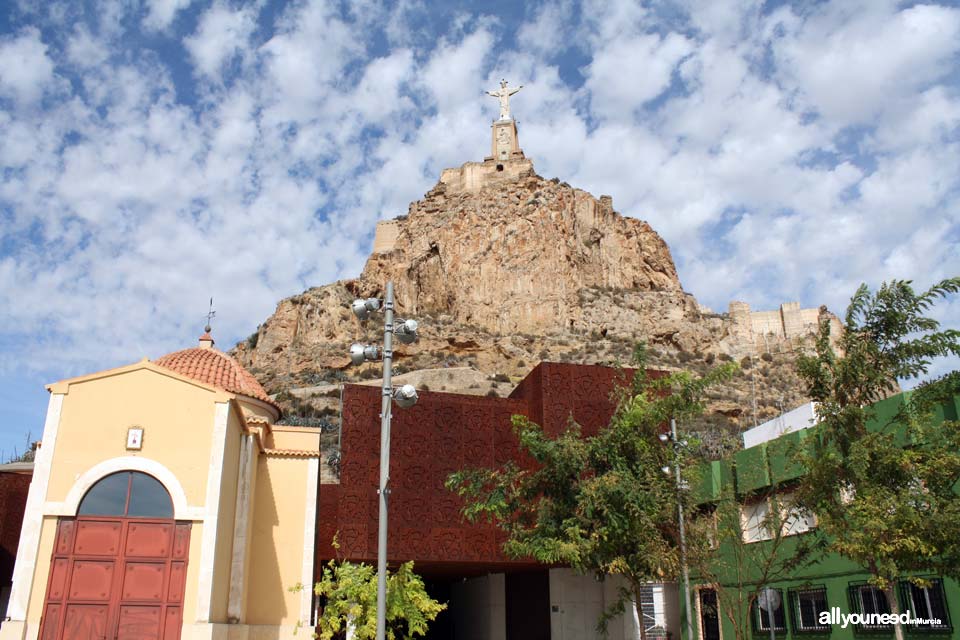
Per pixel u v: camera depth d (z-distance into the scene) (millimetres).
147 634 19391
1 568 28500
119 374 21328
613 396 23797
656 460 21812
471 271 114750
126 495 20438
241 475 23859
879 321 17797
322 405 83625
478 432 30656
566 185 131375
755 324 123750
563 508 21469
